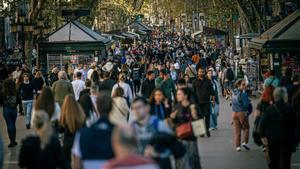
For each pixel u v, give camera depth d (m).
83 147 11.62
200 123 16.56
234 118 24.97
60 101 26.59
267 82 31.61
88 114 17.80
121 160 9.03
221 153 24.52
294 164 21.91
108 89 25.59
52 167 14.13
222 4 86.25
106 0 93.88
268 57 50.12
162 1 190.75
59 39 53.59
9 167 22.06
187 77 32.91
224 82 49.31
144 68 57.56
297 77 24.88
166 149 13.08
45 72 52.44
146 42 131.88
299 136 20.42
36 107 17.31
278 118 17.69
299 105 22.20
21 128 33.22
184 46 111.56
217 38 104.81
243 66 55.94
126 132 9.08
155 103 18.39
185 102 17.02
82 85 30.56
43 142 14.02
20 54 67.44
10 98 26.45
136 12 118.38
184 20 181.12
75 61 54.12
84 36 54.03
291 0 55.09
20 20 47.38
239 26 86.81
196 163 16.67
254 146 25.89
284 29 44.69
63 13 57.09
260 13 60.56
